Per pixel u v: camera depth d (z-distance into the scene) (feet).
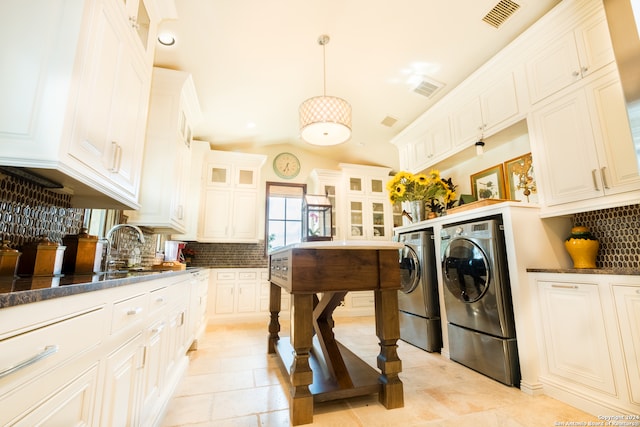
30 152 3.20
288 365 7.14
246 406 5.92
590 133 6.30
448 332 8.85
